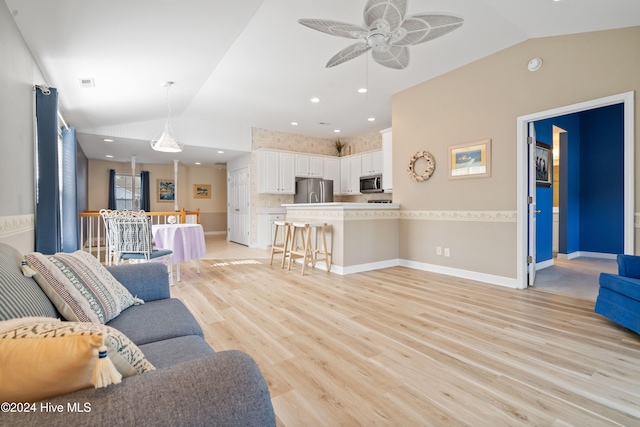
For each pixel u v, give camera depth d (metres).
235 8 2.46
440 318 2.58
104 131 5.41
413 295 3.24
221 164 9.50
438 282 3.79
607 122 5.57
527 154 3.54
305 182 7.04
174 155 7.61
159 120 5.97
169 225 4.07
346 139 8.27
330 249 4.53
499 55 3.64
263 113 5.99
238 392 0.63
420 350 2.02
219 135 6.66
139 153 7.35
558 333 2.27
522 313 2.69
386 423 1.36
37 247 2.69
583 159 5.84
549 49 3.26
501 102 3.63
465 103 3.99
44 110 2.68
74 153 4.25
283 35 3.28
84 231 7.80
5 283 0.93
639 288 2.11
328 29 2.46
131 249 3.40
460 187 4.06
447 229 4.22
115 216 3.67
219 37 2.89
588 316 2.61
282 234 6.95
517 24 3.06
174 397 0.59
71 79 3.17
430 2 2.76
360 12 2.91
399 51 2.83
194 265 4.92
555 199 6.42
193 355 1.11
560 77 3.18
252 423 0.63
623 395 1.54
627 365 1.82
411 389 1.61
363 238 4.50
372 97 5.11
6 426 0.49
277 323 2.48
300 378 1.71
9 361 0.54
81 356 0.54
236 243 8.05
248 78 4.37
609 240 5.55
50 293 1.20
